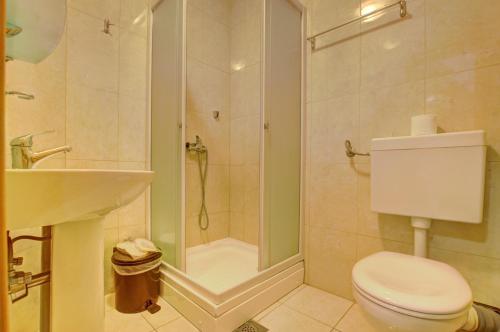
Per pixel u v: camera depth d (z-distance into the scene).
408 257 1.03
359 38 1.42
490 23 1.05
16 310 0.96
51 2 0.90
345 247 1.47
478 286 1.07
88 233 0.82
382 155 1.20
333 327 1.20
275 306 1.38
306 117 1.66
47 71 1.21
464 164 0.99
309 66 1.64
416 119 1.13
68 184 0.58
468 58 1.09
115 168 1.48
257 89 2.08
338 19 1.51
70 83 1.30
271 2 1.46
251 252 2.02
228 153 2.29
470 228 1.08
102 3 1.42
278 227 1.51
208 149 2.12
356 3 1.44
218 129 2.20
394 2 1.30
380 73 1.34
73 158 1.31
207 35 2.10
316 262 1.60
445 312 0.67
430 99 1.19
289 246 1.59
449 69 1.14
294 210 1.63
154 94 1.61
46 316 0.81
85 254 0.82
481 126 1.06
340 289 1.49
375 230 1.36
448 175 1.02
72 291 0.79
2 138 0.30
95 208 0.73
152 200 1.63
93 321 0.84
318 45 1.60
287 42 1.57
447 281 0.84
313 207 1.62
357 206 1.43
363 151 1.40
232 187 2.28
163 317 1.26
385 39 1.33
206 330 1.13
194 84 2.02
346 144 1.42
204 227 2.10
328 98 1.55
